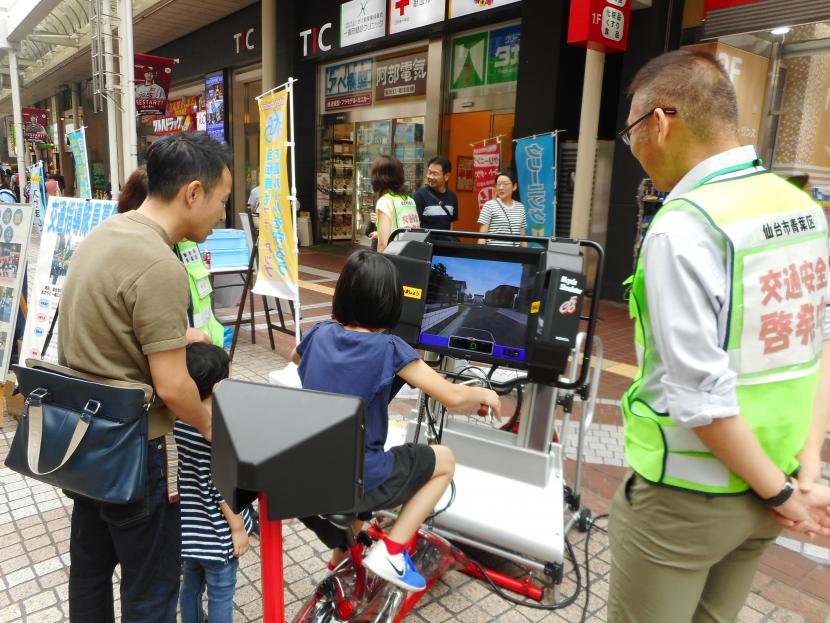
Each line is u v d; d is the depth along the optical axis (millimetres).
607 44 5609
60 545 2504
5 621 2059
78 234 3588
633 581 1269
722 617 1364
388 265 1629
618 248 7348
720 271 1057
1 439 3484
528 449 2320
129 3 5008
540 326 1958
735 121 1188
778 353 1100
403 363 1572
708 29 6105
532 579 2359
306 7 11094
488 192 7195
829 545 2684
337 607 1720
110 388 1320
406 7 9031
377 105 10602
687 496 1146
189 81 15406
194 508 1736
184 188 1464
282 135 4059
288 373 3381
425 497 1733
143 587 1486
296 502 902
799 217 1133
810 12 5344
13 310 3590
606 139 7305
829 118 5875
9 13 10320
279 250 4340
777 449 1127
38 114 17406
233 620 2094
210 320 3586
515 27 8125
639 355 1242
